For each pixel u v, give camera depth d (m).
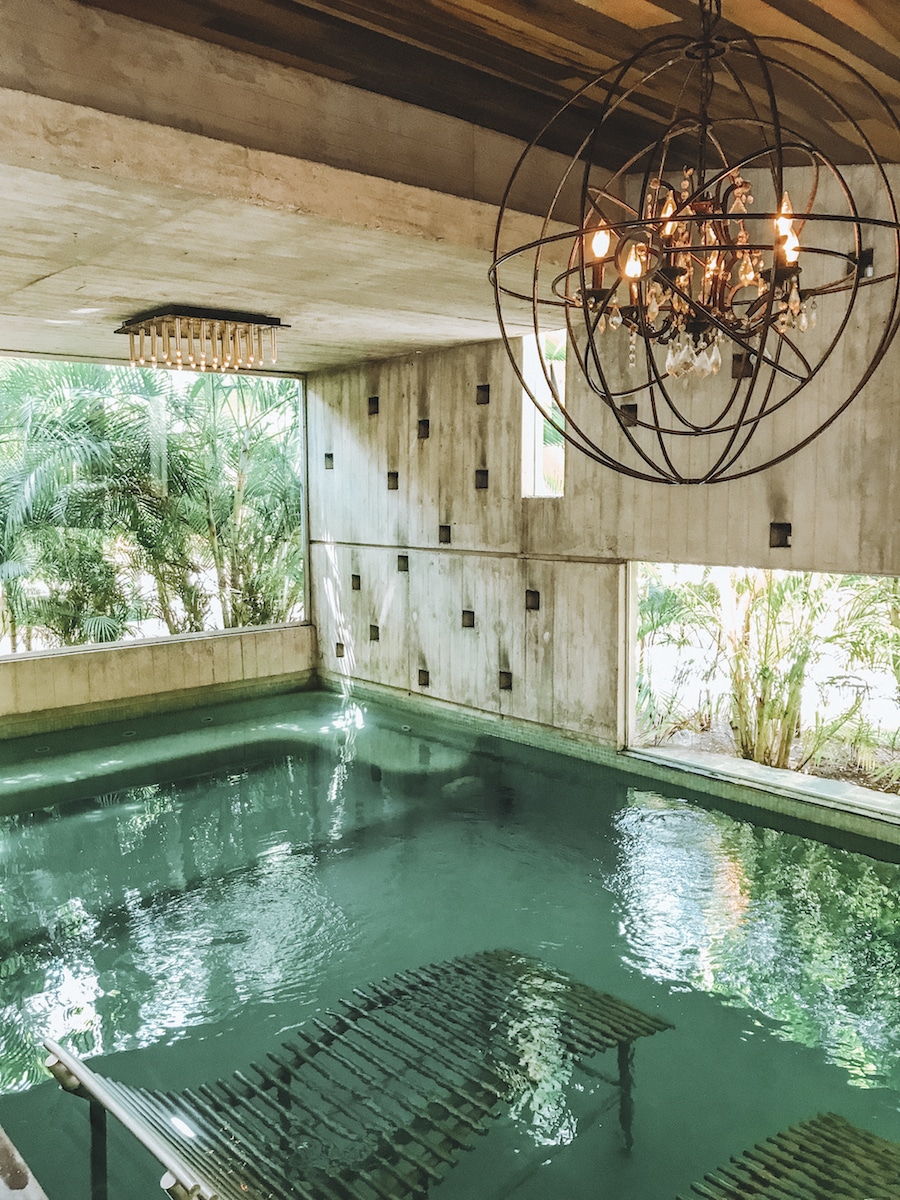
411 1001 4.84
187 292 6.93
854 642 7.55
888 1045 4.54
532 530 9.18
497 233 1.95
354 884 6.44
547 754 9.14
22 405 10.80
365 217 4.93
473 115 5.27
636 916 5.88
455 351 9.86
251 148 4.47
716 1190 3.50
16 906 6.20
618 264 1.97
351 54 4.45
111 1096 3.12
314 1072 4.24
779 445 7.09
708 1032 4.66
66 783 8.61
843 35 3.73
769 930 5.67
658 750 8.52
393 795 8.20
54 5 3.95
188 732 10.27
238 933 5.77
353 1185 3.46
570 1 3.73
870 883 6.27
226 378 12.17
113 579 11.44
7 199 4.50
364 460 11.36
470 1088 4.08
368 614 11.56
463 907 6.05
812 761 8.06
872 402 6.53
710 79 1.86
